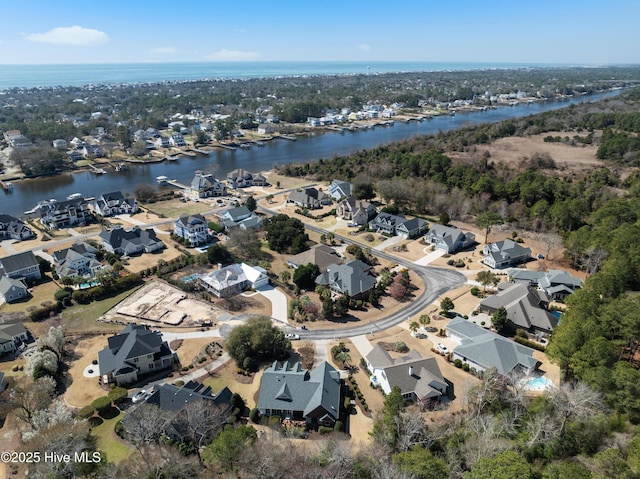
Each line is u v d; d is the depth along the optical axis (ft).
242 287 298.97
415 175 534.37
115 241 353.10
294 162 649.20
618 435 155.12
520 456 138.00
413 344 241.14
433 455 155.43
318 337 247.09
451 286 304.71
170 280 301.84
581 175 532.73
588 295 230.89
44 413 171.83
